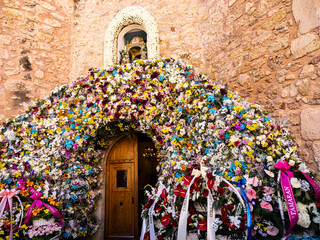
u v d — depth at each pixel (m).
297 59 2.64
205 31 4.77
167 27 5.13
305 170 1.86
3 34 4.34
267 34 3.13
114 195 3.70
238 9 3.84
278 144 2.01
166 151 2.66
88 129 2.83
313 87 2.41
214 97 2.20
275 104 2.89
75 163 2.84
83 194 2.93
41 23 4.92
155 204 2.27
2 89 4.17
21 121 2.78
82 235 2.81
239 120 2.07
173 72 2.65
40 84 4.65
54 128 2.74
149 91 2.74
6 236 2.13
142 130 2.91
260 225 1.75
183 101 2.43
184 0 5.17
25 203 2.38
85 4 5.61
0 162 2.54
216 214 1.88
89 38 5.40
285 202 1.69
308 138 2.40
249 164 1.94
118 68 2.96
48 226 2.24
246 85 3.47
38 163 2.58
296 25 2.69
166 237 2.02
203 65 4.71
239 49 3.71
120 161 3.76
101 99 2.87
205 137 2.22
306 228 1.73
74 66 5.27
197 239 1.88
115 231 3.58
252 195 1.76
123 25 5.21
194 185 1.91
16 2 4.61
